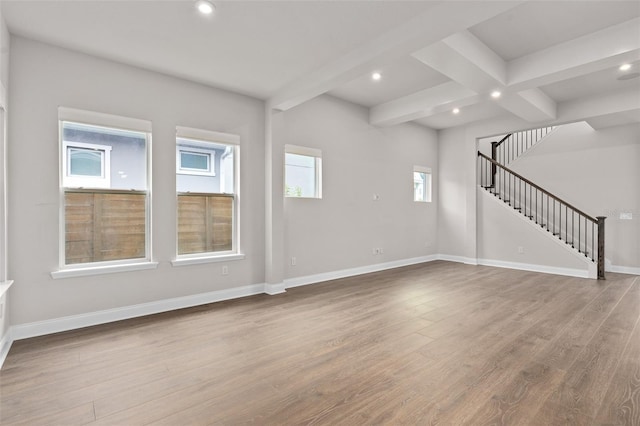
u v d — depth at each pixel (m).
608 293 4.52
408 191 6.78
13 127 2.92
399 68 4.19
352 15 2.71
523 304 4.01
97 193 3.43
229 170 4.42
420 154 7.06
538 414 1.85
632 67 4.09
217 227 4.31
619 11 2.98
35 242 3.03
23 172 2.97
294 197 4.98
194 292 4.02
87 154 3.37
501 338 2.96
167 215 3.82
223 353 2.67
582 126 6.30
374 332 3.12
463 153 7.07
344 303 4.08
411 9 2.64
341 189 5.56
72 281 3.22
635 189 5.75
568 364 2.46
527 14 3.05
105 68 3.40
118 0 2.46
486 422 1.79
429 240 7.31
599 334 3.04
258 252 4.63
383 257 6.29
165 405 1.97
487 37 3.46
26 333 2.97
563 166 6.50
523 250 6.32
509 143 7.69
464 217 7.07
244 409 1.92
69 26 2.81
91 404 1.97
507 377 2.27
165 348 2.77
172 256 3.86
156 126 3.74
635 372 2.32
